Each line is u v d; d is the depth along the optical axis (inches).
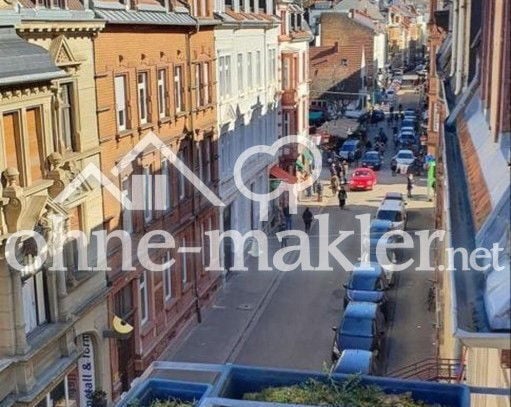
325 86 2837.1
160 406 327.6
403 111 3036.4
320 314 1008.9
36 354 597.6
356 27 2819.9
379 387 329.4
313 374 341.1
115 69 768.3
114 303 773.3
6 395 567.8
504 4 252.8
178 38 957.2
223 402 307.1
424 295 1050.1
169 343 909.8
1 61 545.6
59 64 650.2
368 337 815.7
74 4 698.8
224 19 1143.6
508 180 226.1
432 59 1295.5
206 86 1085.8
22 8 601.6
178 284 952.9
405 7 5088.6
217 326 987.9
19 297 573.3
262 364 858.1
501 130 262.2
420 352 856.9
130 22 781.9
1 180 564.7
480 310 185.8
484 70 345.7
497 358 307.4
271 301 1075.3
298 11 1749.5
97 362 722.8
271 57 1523.1
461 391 315.3
